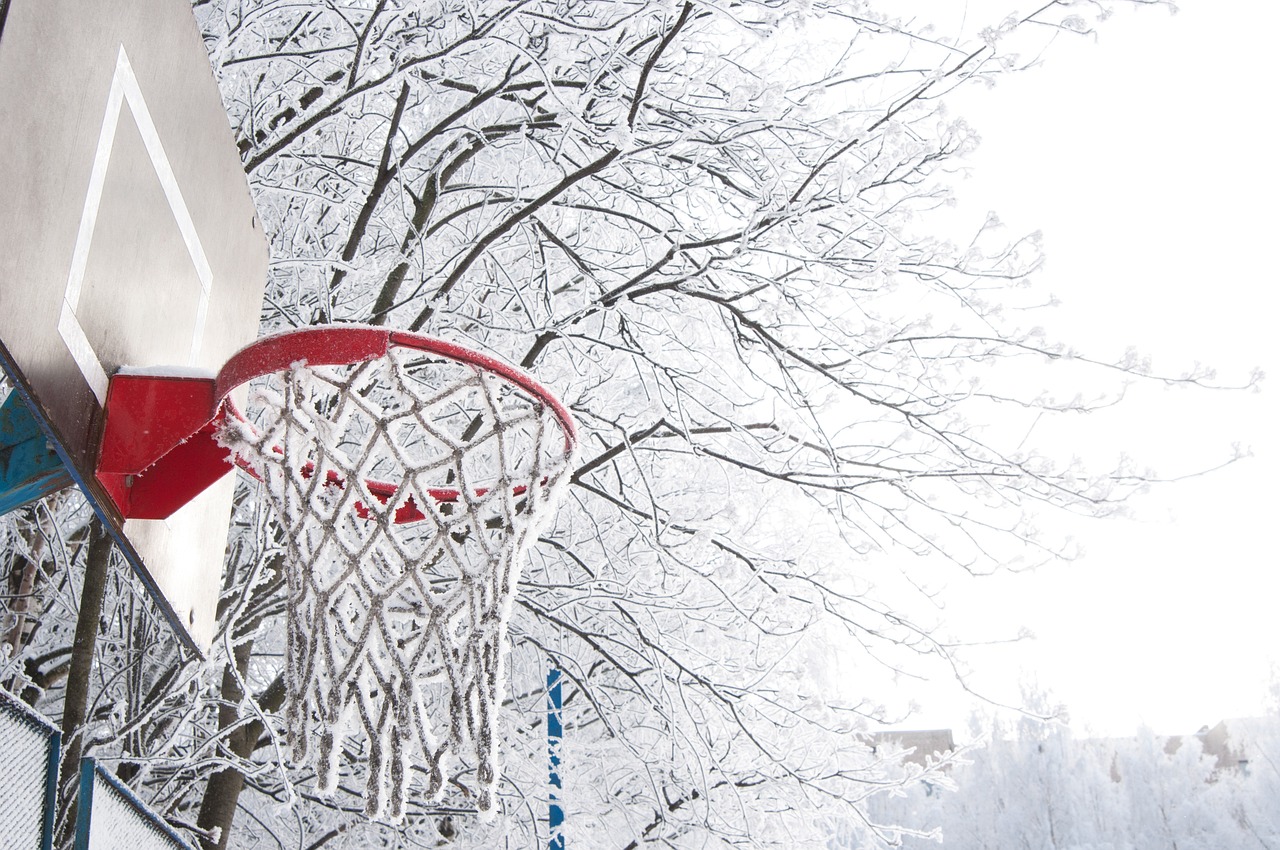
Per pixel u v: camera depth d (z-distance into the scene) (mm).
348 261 6906
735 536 8594
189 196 3557
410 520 4164
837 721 8648
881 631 7605
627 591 7480
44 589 7227
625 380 8695
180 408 3004
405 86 6910
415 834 7934
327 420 3426
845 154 7141
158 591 3383
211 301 3809
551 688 7629
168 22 3342
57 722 7785
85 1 2635
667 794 8523
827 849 9422
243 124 7086
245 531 7078
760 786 8227
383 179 6945
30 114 2301
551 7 7508
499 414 3623
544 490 3672
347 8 7410
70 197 2553
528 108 7438
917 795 34031
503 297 8141
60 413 2559
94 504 2914
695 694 7746
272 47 7449
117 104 2881
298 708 3281
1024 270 7367
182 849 4230
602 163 6582
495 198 7906
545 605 7578
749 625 8359
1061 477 7207
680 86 7918
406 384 3430
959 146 7043
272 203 7664
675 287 6973
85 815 3455
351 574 3420
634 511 7004
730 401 7641
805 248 7195
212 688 7086
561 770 7648
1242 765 55719
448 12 7367
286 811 7812
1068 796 50000
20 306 2287
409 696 3361
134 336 3088
